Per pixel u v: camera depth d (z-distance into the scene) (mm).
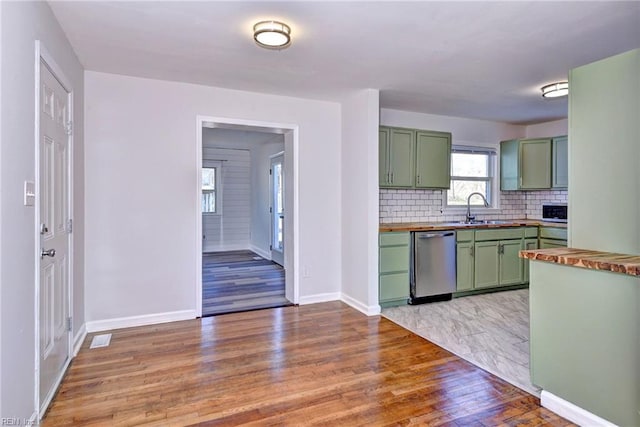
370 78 3324
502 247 4500
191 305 3514
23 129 1673
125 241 3254
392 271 3871
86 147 3100
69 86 2537
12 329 1554
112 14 2146
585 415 1861
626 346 1707
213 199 7961
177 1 1997
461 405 2059
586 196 2094
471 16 2172
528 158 5039
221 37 2457
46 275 2047
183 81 3373
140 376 2375
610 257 1866
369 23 2256
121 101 3213
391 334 3131
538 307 2096
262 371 2451
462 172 5199
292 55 2770
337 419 1922
